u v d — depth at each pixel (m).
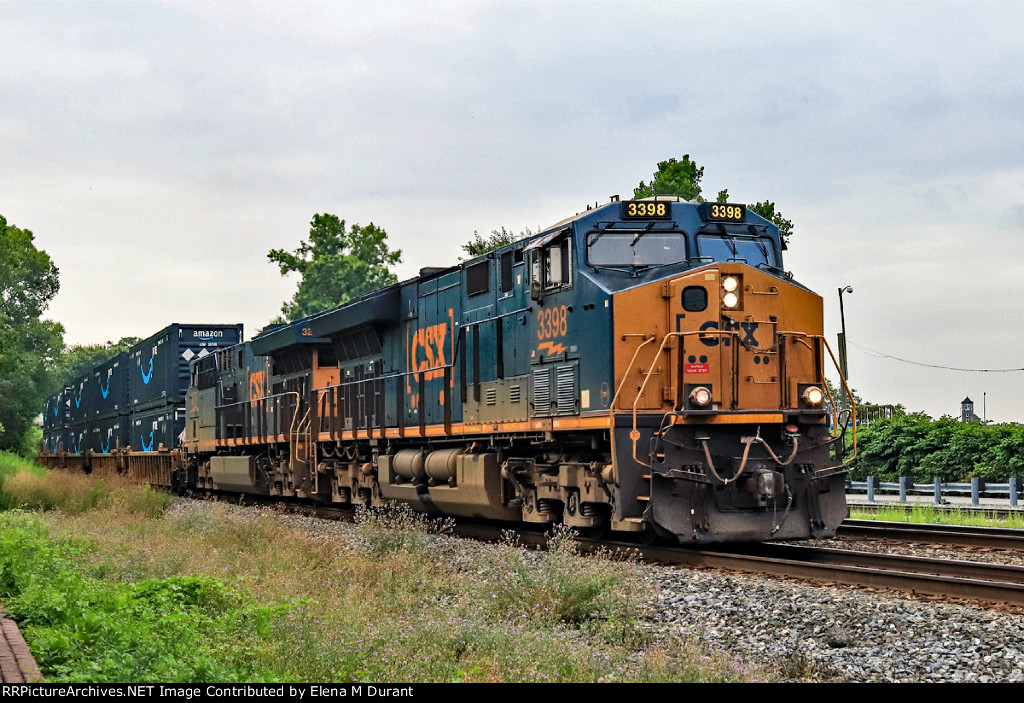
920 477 35.41
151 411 41.38
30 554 13.70
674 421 13.69
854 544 15.86
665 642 9.29
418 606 11.48
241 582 12.37
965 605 9.95
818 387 14.34
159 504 23.81
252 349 30.69
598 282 14.50
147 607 9.85
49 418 67.56
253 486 29.72
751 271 14.35
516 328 16.94
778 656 8.86
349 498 24.81
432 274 20.53
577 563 11.74
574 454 15.77
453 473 19.02
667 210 15.08
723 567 13.08
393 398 21.80
